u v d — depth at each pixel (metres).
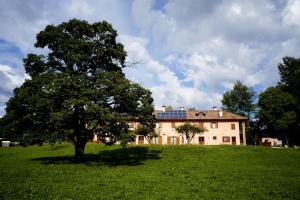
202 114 82.50
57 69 38.06
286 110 82.25
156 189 19.20
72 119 33.69
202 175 26.08
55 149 57.41
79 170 28.80
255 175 26.55
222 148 49.16
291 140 86.62
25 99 33.31
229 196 17.56
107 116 31.83
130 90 35.25
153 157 41.19
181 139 79.25
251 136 100.50
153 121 38.38
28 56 37.41
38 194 17.14
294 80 85.56
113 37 40.31
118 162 36.47
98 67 38.84
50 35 37.19
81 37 38.88
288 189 19.89
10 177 23.69
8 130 35.28
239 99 108.00
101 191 18.25
